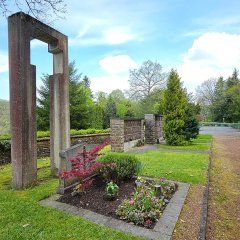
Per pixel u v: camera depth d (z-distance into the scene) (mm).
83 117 23703
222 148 13578
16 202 4418
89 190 5012
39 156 10516
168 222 3650
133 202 3926
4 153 9250
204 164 8086
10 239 3096
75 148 5344
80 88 24469
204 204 4484
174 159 9031
